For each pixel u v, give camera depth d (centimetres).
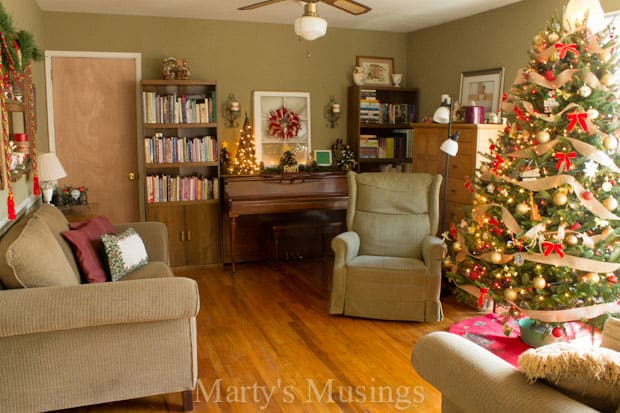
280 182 516
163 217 496
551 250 278
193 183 500
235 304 406
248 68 527
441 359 168
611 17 367
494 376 150
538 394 137
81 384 228
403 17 494
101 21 481
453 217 437
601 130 276
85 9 462
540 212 297
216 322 368
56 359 223
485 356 163
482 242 317
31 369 221
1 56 254
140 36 492
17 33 293
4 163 252
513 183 300
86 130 494
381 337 343
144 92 476
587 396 136
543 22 408
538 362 139
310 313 387
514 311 306
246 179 504
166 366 239
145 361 236
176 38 502
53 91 481
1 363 217
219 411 250
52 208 318
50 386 224
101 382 231
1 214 286
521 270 303
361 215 416
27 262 222
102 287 220
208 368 296
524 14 425
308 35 305
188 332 239
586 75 270
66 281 243
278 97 541
